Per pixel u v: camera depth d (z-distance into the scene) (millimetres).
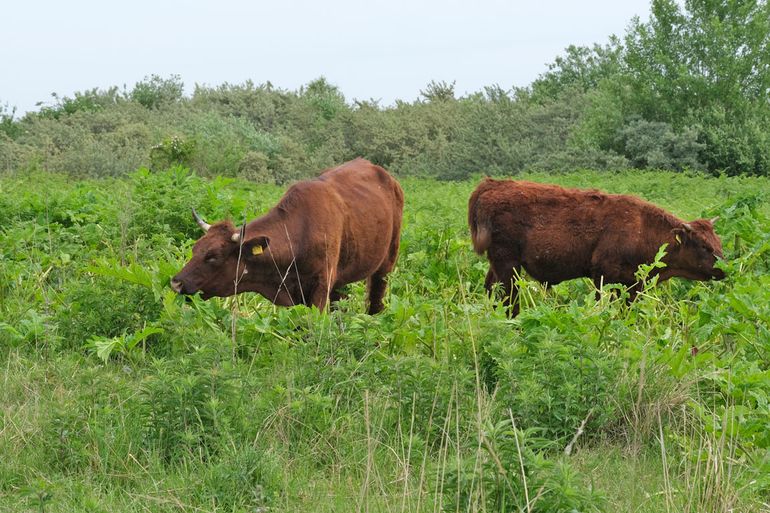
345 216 11719
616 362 8156
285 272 10898
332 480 6918
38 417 7934
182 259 13039
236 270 10562
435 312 9969
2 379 9117
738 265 12438
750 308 9258
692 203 20531
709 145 38375
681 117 40156
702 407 7652
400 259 14531
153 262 12047
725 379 8102
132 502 6480
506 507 5707
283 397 7957
